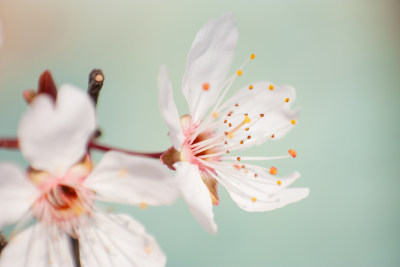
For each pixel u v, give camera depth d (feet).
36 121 0.29
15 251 0.31
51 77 0.30
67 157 0.30
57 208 0.31
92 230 0.32
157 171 0.30
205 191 0.33
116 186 0.31
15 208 0.30
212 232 0.31
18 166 0.30
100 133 0.32
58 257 0.31
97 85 0.31
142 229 0.32
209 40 0.34
